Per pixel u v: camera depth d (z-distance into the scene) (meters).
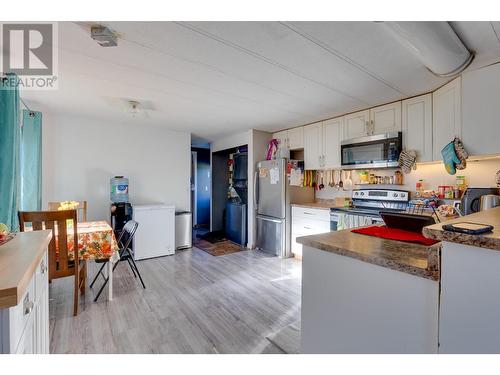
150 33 1.58
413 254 1.01
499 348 0.71
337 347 1.14
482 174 2.47
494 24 1.38
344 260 1.11
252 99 2.80
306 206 3.69
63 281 2.89
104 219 3.86
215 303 2.40
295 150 4.32
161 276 3.08
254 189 4.32
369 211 3.00
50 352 1.68
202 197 6.36
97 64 1.99
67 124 3.60
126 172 4.06
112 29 1.53
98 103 2.97
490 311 0.72
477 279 0.75
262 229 4.21
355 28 1.52
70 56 1.86
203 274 3.15
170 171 4.46
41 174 3.19
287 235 3.92
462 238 0.75
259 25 1.50
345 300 1.11
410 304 0.91
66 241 2.15
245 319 2.12
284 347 1.75
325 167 3.63
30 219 2.02
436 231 0.81
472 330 0.76
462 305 0.77
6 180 1.80
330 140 3.56
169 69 2.08
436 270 0.83
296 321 2.10
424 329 0.87
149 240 3.79
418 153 2.63
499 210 1.32
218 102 2.90
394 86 2.42
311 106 3.03
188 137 4.65
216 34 1.59
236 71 2.11
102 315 2.16
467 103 2.01
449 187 2.66
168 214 3.95
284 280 2.96
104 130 3.87
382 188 3.28
